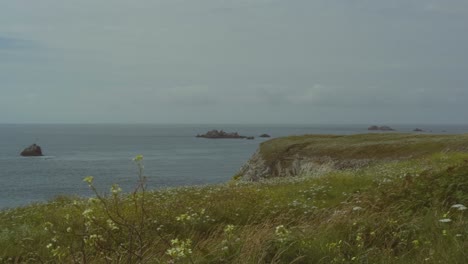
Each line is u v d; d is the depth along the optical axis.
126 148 172.62
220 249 6.33
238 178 31.75
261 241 6.36
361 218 7.45
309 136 59.06
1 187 60.97
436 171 10.81
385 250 6.10
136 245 6.74
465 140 35.78
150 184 60.53
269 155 49.41
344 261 5.73
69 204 14.89
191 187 19.17
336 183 16.11
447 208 7.98
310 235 6.68
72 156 130.25
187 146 188.50
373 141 46.16
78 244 6.71
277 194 14.07
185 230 8.74
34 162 110.12
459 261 5.30
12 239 8.84
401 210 8.12
